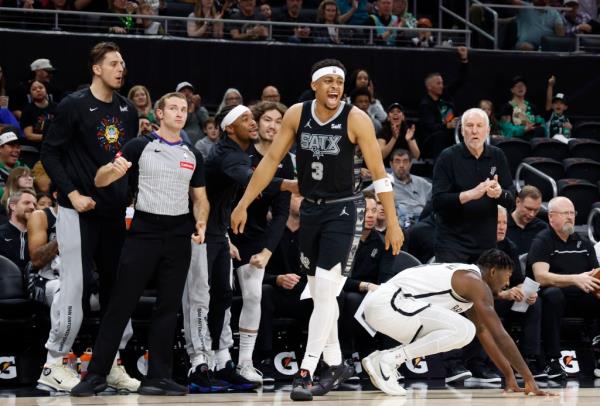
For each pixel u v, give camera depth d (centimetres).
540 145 1620
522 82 1762
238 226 845
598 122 1817
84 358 977
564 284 1091
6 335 999
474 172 1003
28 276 1010
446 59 1797
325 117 794
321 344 803
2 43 1639
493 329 852
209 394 871
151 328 851
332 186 795
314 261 814
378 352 875
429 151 1659
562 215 1119
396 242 802
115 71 862
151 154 842
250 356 963
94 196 862
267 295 1029
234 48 1719
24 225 1060
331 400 792
